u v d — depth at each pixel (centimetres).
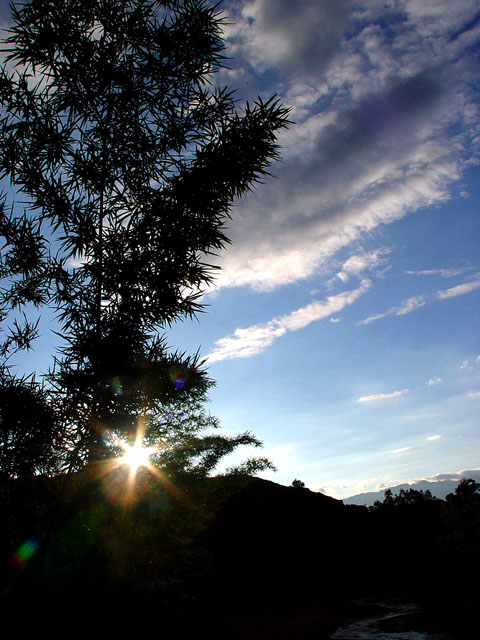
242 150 541
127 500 450
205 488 524
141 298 514
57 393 477
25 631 351
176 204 526
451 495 2342
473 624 1023
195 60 554
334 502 2344
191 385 496
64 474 465
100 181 521
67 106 515
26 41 515
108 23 524
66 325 506
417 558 2142
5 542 407
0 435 438
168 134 546
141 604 399
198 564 504
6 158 511
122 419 471
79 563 406
